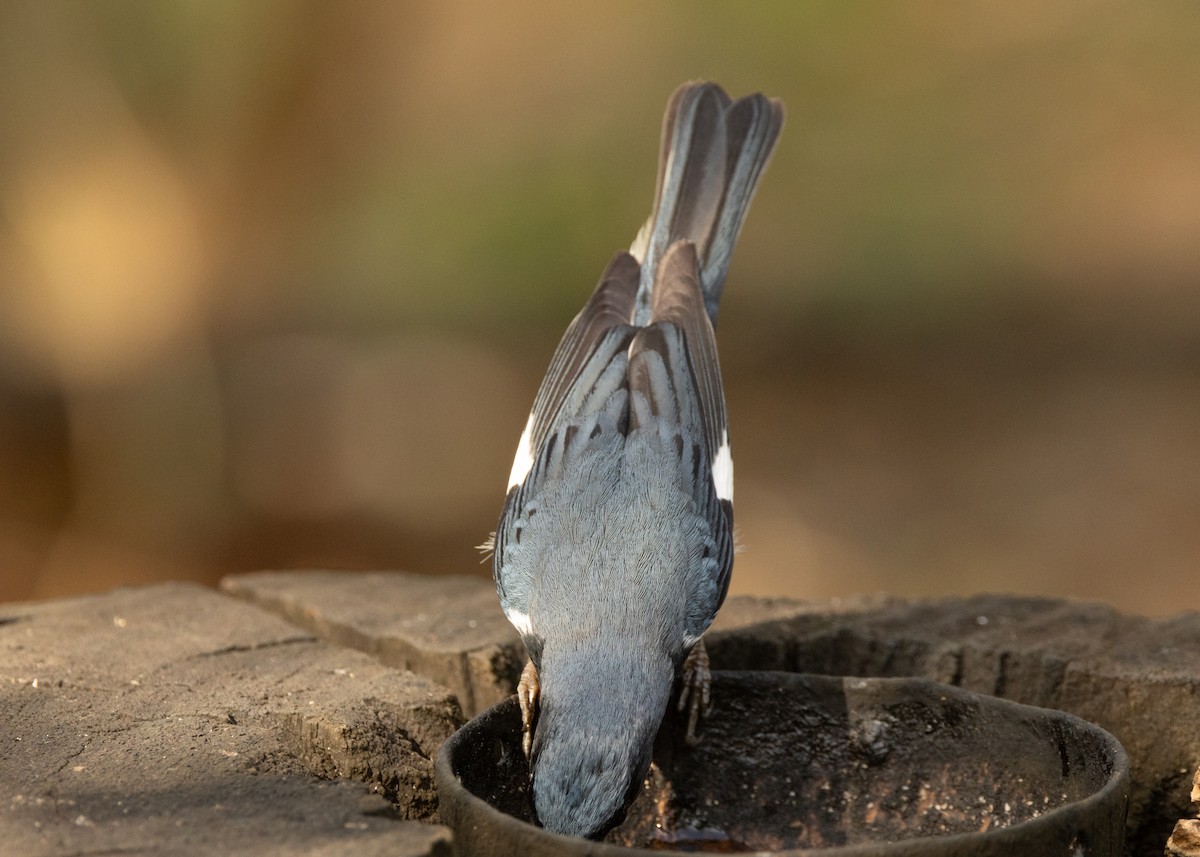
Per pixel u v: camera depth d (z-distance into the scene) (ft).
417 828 13.53
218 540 50.47
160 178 50.57
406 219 62.03
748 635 21.22
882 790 16.92
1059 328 67.51
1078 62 69.41
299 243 55.42
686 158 24.59
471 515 51.42
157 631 20.92
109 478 50.55
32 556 47.88
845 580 47.75
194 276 51.34
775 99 25.45
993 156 69.72
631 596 17.21
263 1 49.44
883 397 61.77
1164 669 19.29
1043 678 19.83
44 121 49.96
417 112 60.80
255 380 54.80
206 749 15.97
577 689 15.99
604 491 18.63
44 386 50.52
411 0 50.83
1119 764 13.99
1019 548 49.47
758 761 17.51
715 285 23.70
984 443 57.47
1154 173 72.23
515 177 64.34
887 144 68.80
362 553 49.88
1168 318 67.62
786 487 54.85
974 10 66.44
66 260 50.34
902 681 16.80
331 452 53.36
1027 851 12.34
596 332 21.13
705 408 20.39
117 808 14.19
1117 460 55.36
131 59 50.01
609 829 15.12
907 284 69.26
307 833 13.44
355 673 18.95
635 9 65.87
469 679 20.39
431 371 57.52
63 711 17.34
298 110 50.75
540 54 66.13
